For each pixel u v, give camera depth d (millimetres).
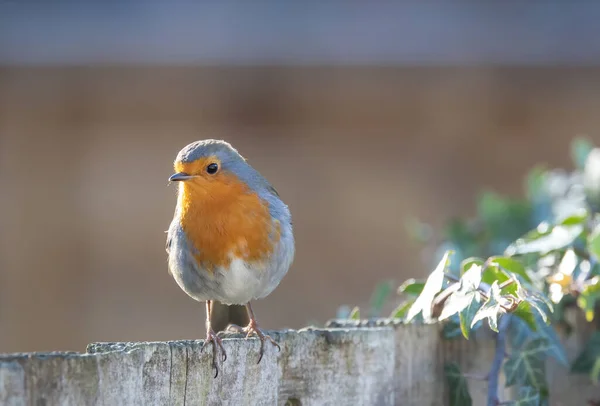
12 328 13805
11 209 14055
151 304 13859
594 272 6504
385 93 14148
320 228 14148
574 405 6730
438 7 15539
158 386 4793
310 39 14516
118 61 13977
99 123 14148
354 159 14211
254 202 6246
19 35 14516
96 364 4516
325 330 5539
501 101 14164
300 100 14133
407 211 14141
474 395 6641
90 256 14086
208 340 5074
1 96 13992
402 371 5852
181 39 14453
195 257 6234
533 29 14906
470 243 8781
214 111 14086
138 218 14094
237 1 15711
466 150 14188
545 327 6074
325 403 5473
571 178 8523
